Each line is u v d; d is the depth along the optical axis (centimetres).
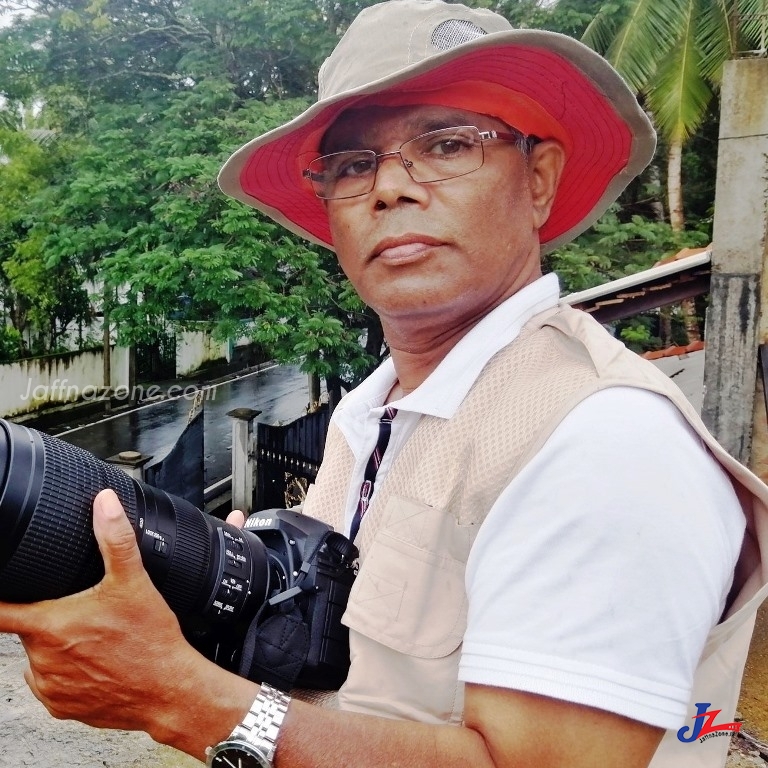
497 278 120
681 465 85
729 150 379
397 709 100
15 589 92
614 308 489
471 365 113
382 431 128
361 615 106
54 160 959
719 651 107
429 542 103
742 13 805
